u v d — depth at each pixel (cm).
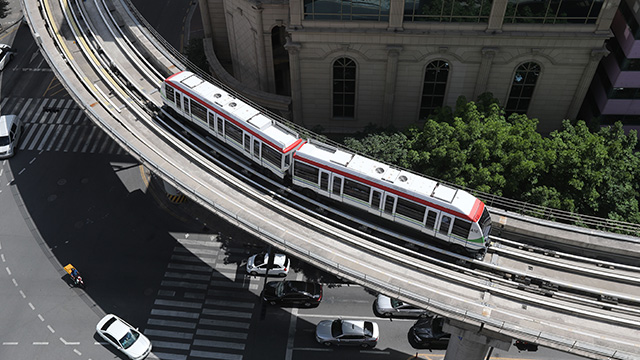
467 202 3862
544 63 5278
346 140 5088
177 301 5300
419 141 4891
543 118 5753
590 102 6012
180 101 4838
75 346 5003
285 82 6475
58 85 7594
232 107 4584
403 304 5062
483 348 3938
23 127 7025
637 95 5538
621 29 5350
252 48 6131
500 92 5584
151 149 4716
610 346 3447
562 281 3925
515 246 4206
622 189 4738
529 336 3416
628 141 5034
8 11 8712
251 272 5444
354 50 5350
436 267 3944
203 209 6078
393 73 5456
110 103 5134
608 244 4106
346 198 4209
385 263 3903
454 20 5091
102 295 5366
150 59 5772
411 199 3931
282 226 4138
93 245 5788
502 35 5072
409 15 5094
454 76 5478
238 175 4597
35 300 5341
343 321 4972
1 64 7744
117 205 6150
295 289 5166
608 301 3816
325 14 5175
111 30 6003
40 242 5828
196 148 4841
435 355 4888
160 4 8956
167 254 5678
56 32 5975
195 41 7244
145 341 4916
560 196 4656
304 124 6103
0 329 5125
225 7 6191
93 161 6625
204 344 4991
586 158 4622
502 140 4616
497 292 3738
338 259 3897
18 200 6231
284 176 4475
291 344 4969
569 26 5003
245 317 5162
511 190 4641
